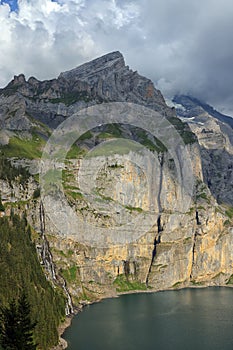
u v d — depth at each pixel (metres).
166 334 185.62
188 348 166.00
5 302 164.00
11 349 92.44
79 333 186.25
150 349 164.25
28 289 183.00
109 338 178.50
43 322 165.50
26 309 99.56
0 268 183.50
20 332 93.62
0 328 96.12
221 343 172.75
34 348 94.81
